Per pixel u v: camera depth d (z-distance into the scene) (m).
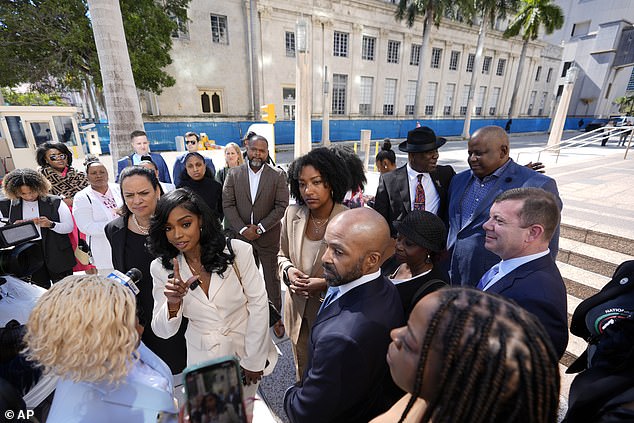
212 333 1.46
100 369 0.82
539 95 36.59
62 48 11.54
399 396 1.12
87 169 2.60
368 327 0.93
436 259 1.48
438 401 0.57
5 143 9.13
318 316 1.17
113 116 5.67
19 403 0.88
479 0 21.11
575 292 2.91
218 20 17.94
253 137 2.89
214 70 18.30
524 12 23.58
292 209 1.94
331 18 20.36
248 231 2.82
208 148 11.53
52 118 9.59
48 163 3.67
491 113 32.53
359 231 0.99
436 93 27.70
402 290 1.46
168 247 1.44
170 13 15.86
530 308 1.22
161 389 0.97
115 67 5.47
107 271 2.73
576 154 10.74
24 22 10.93
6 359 1.03
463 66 28.28
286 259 1.94
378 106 24.73
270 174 2.91
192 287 1.45
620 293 1.18
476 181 2.15
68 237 2.96
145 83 13.76
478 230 2.01
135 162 4.36
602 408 0.89
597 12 34.81
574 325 1.41
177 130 15.84
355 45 22.20
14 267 1.23
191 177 3.30
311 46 20.20
